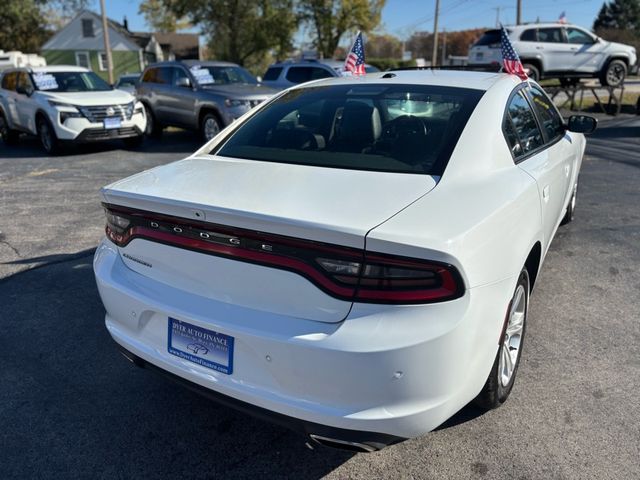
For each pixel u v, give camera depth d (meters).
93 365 3.16
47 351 3.30
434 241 1.82
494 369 2.41
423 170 2.42
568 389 2.88
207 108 10.98
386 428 1.91
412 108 2.83
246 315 2.02
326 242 1.85
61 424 2.65
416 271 1.81
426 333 1.83
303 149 2.76
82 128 10.20
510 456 2.41
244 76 12.30
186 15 34.84
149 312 2.31
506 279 2.24
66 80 11.24
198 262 2.13
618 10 73.31
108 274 2.46
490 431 2.56
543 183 2.91
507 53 3.66
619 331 3.49
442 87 3.00
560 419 2.64
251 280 2.01
